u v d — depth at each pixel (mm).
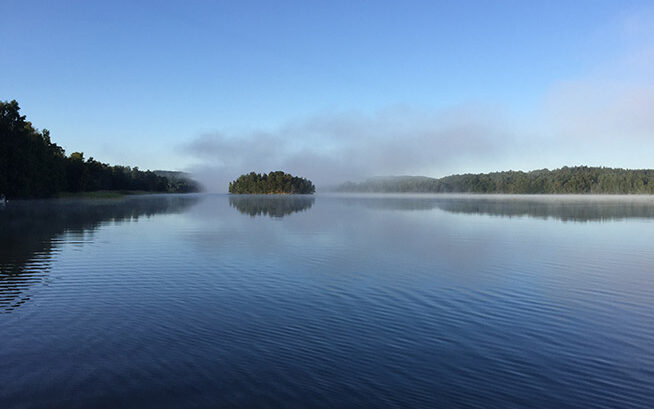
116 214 53500
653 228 38844
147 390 8273
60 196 111062
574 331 11875
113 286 16234
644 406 7984
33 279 17266
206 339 10883
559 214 58875
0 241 27844
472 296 15219
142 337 10969
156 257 22344
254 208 74625
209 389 8336
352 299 14688
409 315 13055
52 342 10578
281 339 10945
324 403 7895
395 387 8531
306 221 45500
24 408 7582
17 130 83875
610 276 18609
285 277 17953
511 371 9344
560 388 8648
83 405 7711
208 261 21328
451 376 9062
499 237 31812
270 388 8406
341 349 10367
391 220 47438
